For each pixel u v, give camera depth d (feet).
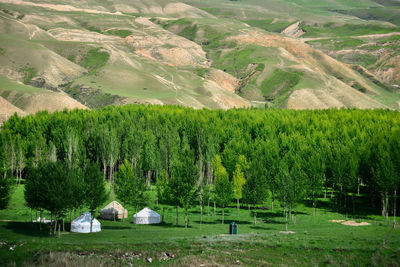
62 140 397.60
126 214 282.97
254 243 166.30
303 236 184.44
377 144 341.62
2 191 225.56
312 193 305.94
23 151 384.06
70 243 170.71
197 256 148.56
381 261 141.18
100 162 409.49
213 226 250.98
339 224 256.52
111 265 138.82
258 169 291.79
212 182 390.42
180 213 301.02
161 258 148.56
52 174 211.82
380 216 290.15
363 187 387.55
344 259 144.87
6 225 228.43
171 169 320.91
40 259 144.56
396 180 283.18
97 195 223.10
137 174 271.49
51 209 204.54
